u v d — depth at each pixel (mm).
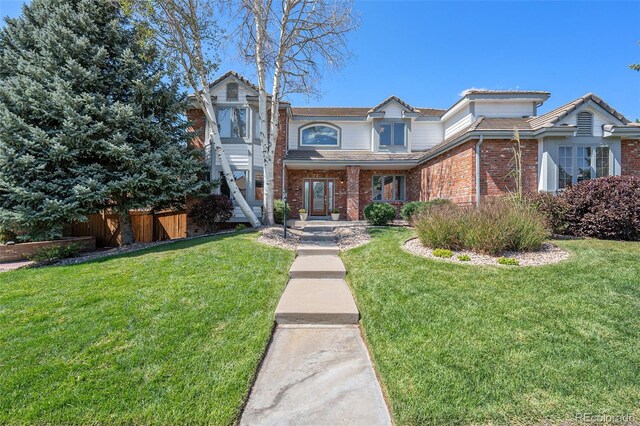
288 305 4105
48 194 8281
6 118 7785
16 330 3439
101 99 8797
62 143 8242
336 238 9188
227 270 5629
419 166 15602
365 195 17078
